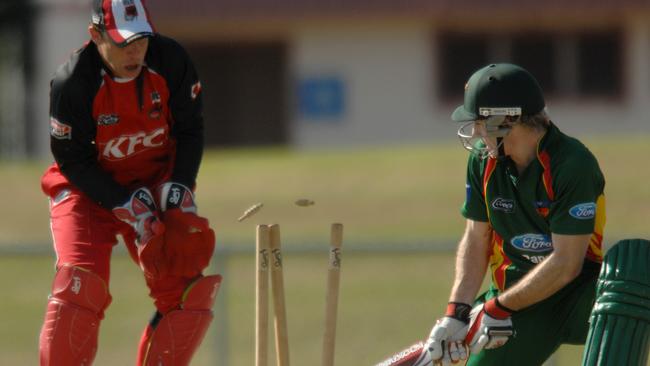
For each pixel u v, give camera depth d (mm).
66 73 18703
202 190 56469
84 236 19422
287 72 84375
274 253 18953
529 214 19078
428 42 83062
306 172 58531
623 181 51562
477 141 19328
